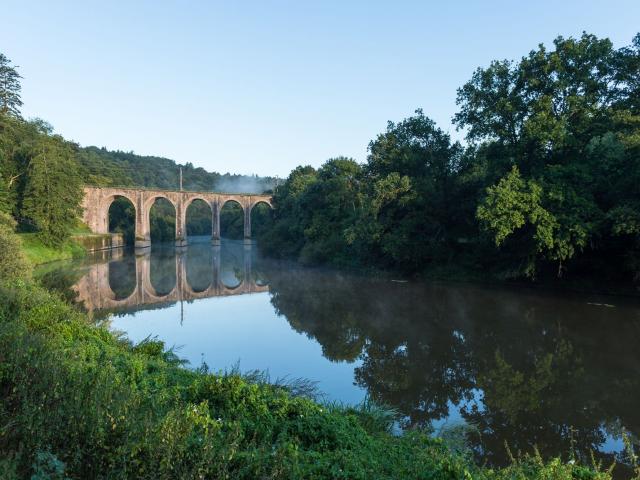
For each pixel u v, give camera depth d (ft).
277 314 78.38
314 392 40.65
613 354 53.31
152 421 17.56
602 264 90.74
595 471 20.63
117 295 101.04
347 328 67.36
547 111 90.58
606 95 93.30
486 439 33.53
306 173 272.31
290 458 18.78
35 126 209.15
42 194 153.17
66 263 152.87
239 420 23.62
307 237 173.06
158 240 313.94
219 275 139.95
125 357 36.86
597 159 89.45
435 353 55.31
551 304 79.15
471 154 120.67
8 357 20.84
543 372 48.42
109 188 250.98
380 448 24.67
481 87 104.99
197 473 14.70
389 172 130.31
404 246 115.75
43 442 14.49
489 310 76.84
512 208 84.53
